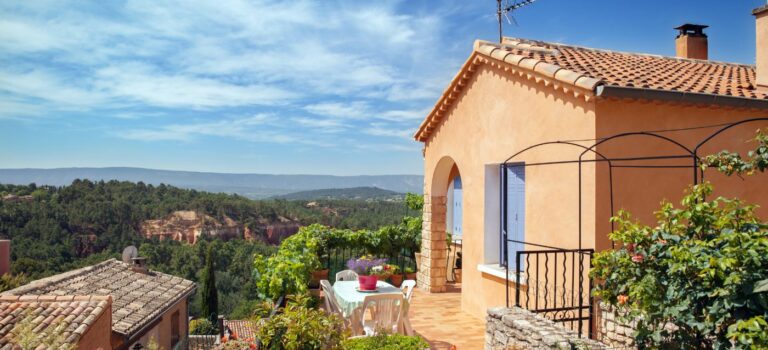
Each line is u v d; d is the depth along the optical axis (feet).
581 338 16.62
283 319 18.90
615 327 18.97
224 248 163.22
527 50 27.63
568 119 21.81
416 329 27.43
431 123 35.45
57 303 33.53
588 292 20.61
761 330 10.66
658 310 13.43
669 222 14.51
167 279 58.39
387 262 43.52
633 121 21.03
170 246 152.56
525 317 18.99
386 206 192.85
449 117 33.30
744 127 23.41
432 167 36.63
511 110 25.89
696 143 22.31
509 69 25.48
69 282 49.37
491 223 28.76
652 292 13.44
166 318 50.62
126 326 40.09
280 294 30.55
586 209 20.74
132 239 146.10
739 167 17.16
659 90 20.35
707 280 12.23
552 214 22.81
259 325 20.22
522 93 24.95
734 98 21.79
